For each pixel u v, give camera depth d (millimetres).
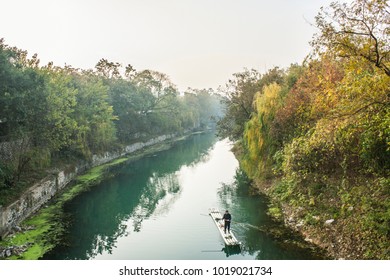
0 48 24000
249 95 40656
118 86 64875
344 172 18297
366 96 12172
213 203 26406
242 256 16781
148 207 27641
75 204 28000
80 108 40969
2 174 22656
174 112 89188
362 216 15117
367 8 11742
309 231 17469
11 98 23141
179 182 36906
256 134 28766
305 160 20719
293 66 35469
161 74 81188
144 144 71250
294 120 23875
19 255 17531
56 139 30422
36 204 25688
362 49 12008
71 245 19328
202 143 78312
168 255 17578
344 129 14227
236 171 40812
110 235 21219
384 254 12484
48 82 30781
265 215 21594
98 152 49000
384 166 16391
